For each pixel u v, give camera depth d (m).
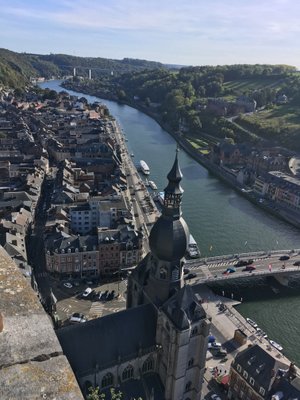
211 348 121.12
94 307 138.12
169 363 80.62
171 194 77.69
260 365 97.88
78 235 172.00
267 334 131.50
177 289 84.31
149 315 85.31
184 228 80.62
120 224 175.00
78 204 196.75
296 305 146.88
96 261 155.00
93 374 78.62
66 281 151.75
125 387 83.88
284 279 158.88
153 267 84.81
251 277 160.12
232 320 135.12
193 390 87.94
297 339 130.12
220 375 111.38
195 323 78.88
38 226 192.38
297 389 91.19
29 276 138.25
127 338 82.69
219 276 152.25
